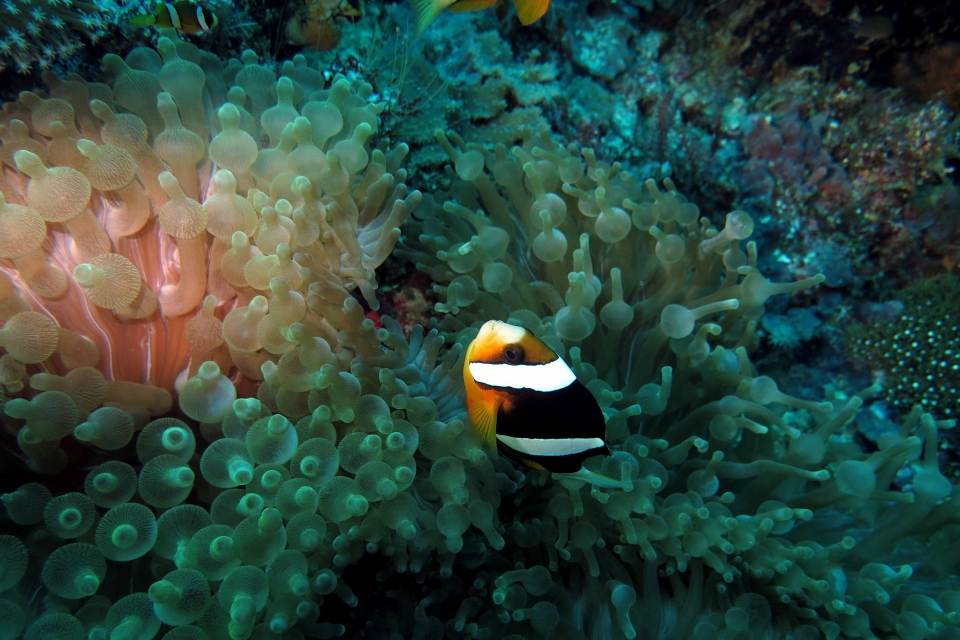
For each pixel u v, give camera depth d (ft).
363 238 1.20
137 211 0.94
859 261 2.07
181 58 1.07
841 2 1.98
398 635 1.06
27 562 0.76
